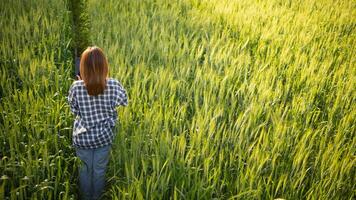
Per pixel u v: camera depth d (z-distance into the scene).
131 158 4.00
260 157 4.17
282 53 6.84
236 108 5.38
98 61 3.21
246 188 3.73
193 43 6.96
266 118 4.91
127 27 7.09
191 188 3.73
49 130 4.25
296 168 4.17
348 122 5.04
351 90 6.00
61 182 3.96
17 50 5.89
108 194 3.91
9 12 7.48
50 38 6.34
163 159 4.05
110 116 3.56
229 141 4.47
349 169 4.19
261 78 5.87
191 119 4.96
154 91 5.08
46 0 8.18
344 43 8.23
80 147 3.52
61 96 4.94
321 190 3.90
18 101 4.74
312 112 5.14
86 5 8.11
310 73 6.37
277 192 3.98
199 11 8.78
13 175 3.79
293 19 9.24
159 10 8.45
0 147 4.17
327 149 4.38
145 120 4.46
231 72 5.91
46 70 5.46
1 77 5.26
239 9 9.12
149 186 3.81
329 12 10.34
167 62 6.24
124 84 5.29
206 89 5.57
